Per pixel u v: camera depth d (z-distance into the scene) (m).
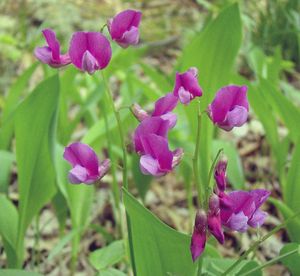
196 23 1.04
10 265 0.50
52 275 0.61
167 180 0.73
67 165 0.51
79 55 0.36
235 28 0.50
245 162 0.76
